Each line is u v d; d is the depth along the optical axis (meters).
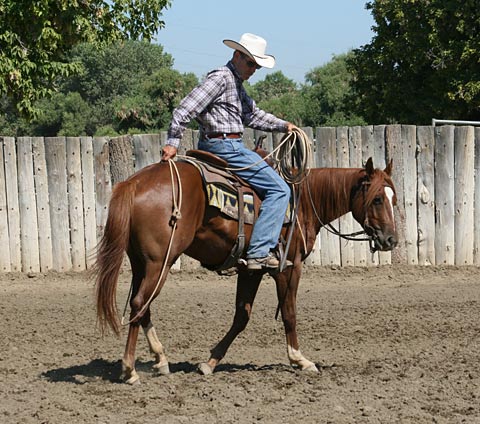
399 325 11.19
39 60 17.55
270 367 9.06
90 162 15.29
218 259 8.38
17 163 15.20
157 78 65.31
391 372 8.55
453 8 35.22
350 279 15.09
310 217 8.96
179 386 8.00
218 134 8.36
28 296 13.70
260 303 13.04
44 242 15.31
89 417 7.01
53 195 15.27
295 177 8.72
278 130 8.90
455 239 15.63
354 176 8.91
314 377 8.42
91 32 18.59
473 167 15.55
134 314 7.82
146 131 64.62
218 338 10.62
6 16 17.12
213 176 8.13
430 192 15.53
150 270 7.75
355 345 10.14
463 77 35.69
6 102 65.31
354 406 7.32
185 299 13.32
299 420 6.90
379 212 8.69
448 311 12.05
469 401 7.47
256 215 8.38
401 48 37.66
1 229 15.20
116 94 89.38
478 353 9.36
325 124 68.00
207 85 8.18
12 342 10.39
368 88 42.09
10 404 7.45
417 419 6.92
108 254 7.56
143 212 7.66
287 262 8.59
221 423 6.83
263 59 8.38
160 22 20.31
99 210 15.32
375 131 15.39
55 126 83.31
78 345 10.25
